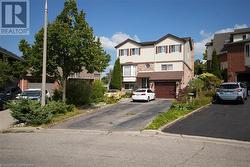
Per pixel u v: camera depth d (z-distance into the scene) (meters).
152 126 16.20
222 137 13.52
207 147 11.62
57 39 22.06
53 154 10.20
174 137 13.88
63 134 15.30
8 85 32.69
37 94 27.19
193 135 14.04
